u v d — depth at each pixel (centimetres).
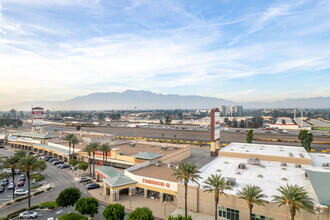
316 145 13300
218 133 11144
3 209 5378
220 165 6700
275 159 6925
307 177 5459
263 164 6681
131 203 5691
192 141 15338
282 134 16962
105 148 8038
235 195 4478
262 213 4197
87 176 8075
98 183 7231
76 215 4969
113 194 5806
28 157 5631
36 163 5644
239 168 6281
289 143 13925
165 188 5706
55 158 10856
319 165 6525
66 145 11406
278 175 5678
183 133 18862
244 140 15162
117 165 9044
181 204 5138
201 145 13775
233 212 4500
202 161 9888
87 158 9975
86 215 5028
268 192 4600
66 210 5331
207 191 4794
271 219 4119
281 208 4038
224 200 4591
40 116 15038
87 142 12138
